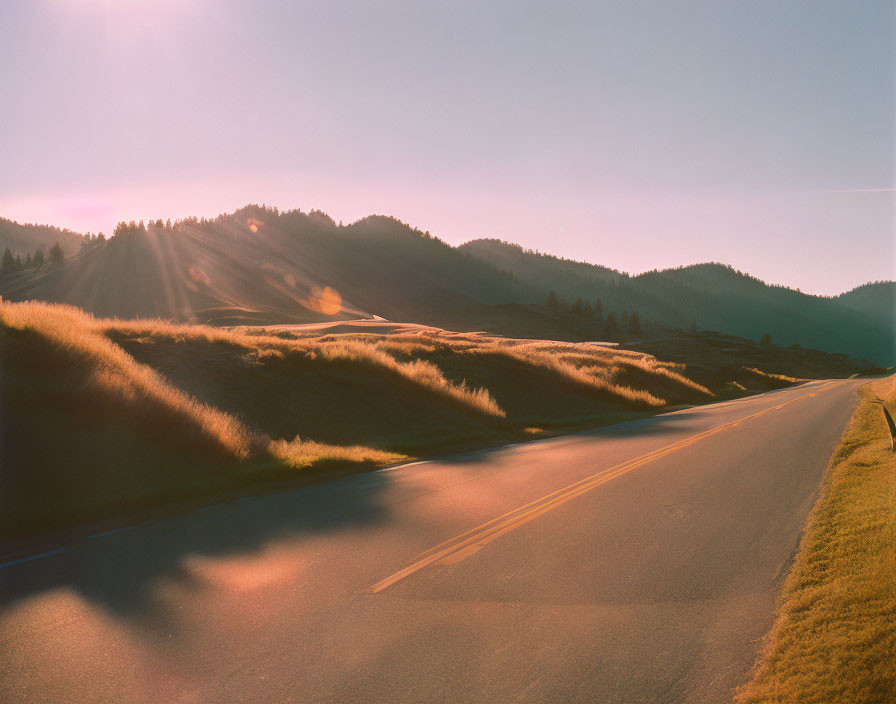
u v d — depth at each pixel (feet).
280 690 12.91
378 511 29.99
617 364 152.05
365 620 16.51
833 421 68.23
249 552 23.15
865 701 11.31
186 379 67.72
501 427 75.20
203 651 14.74
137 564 21.88
